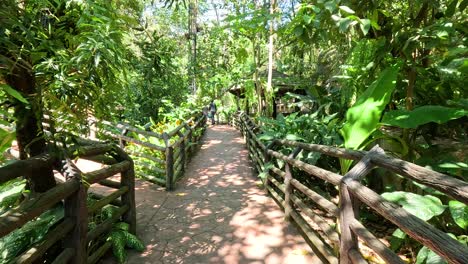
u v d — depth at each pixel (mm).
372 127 2820
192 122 9461
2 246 2143
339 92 5715
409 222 1444
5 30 1347
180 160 6336
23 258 1738
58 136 1997
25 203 1753
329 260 2566
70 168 2264
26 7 1683
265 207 4285
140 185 5465
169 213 4094
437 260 1977
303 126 5164
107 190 4676
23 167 1839
